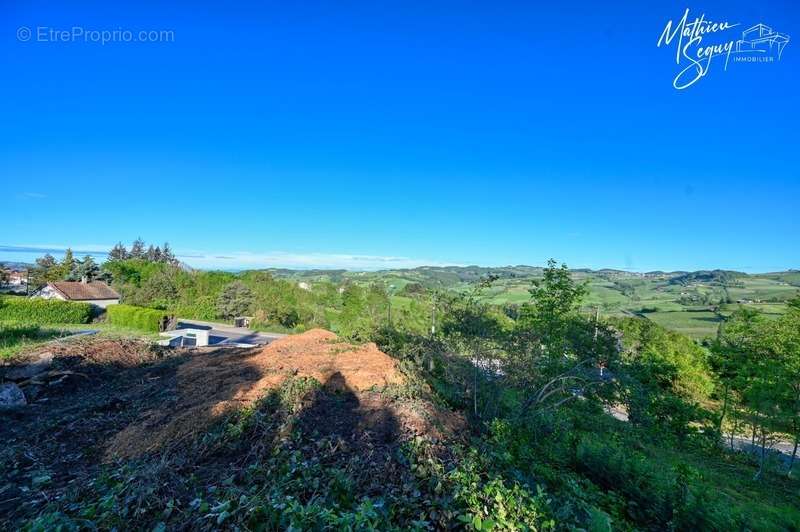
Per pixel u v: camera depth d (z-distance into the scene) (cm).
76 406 652
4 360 827
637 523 551
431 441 505
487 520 342
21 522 341
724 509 575
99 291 3441
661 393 1433
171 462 425
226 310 3231
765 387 1257
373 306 1722
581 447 696
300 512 305
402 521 346
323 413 569
